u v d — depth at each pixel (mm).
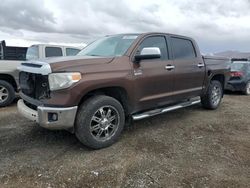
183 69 5555
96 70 4031
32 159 3758
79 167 3561
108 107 4172
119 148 4207
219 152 4188
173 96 5426
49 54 8477
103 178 3318
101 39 5543
